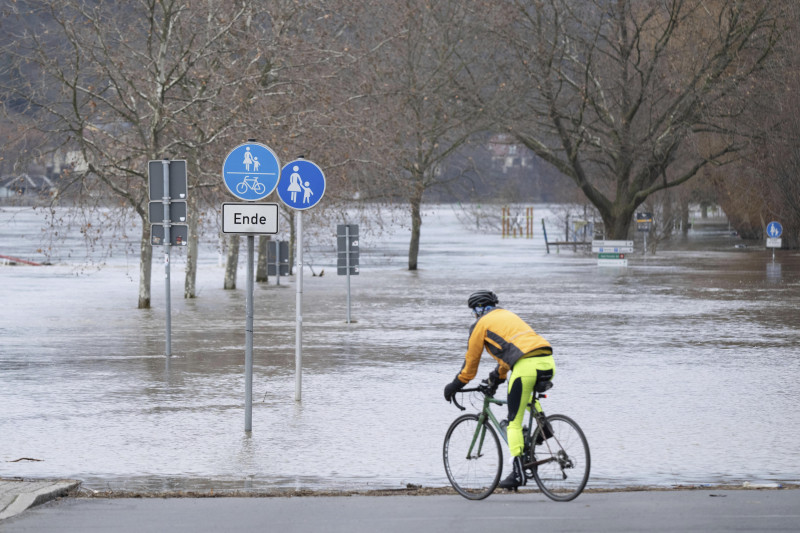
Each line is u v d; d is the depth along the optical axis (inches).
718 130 5157.5
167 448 1112.8
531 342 861.8
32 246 7003.0
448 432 915.4
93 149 2891.2
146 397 1445.6
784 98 5103.3
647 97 5123.0
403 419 1278.3
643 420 1255.5
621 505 856.3
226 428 1223.5
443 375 1652.3
